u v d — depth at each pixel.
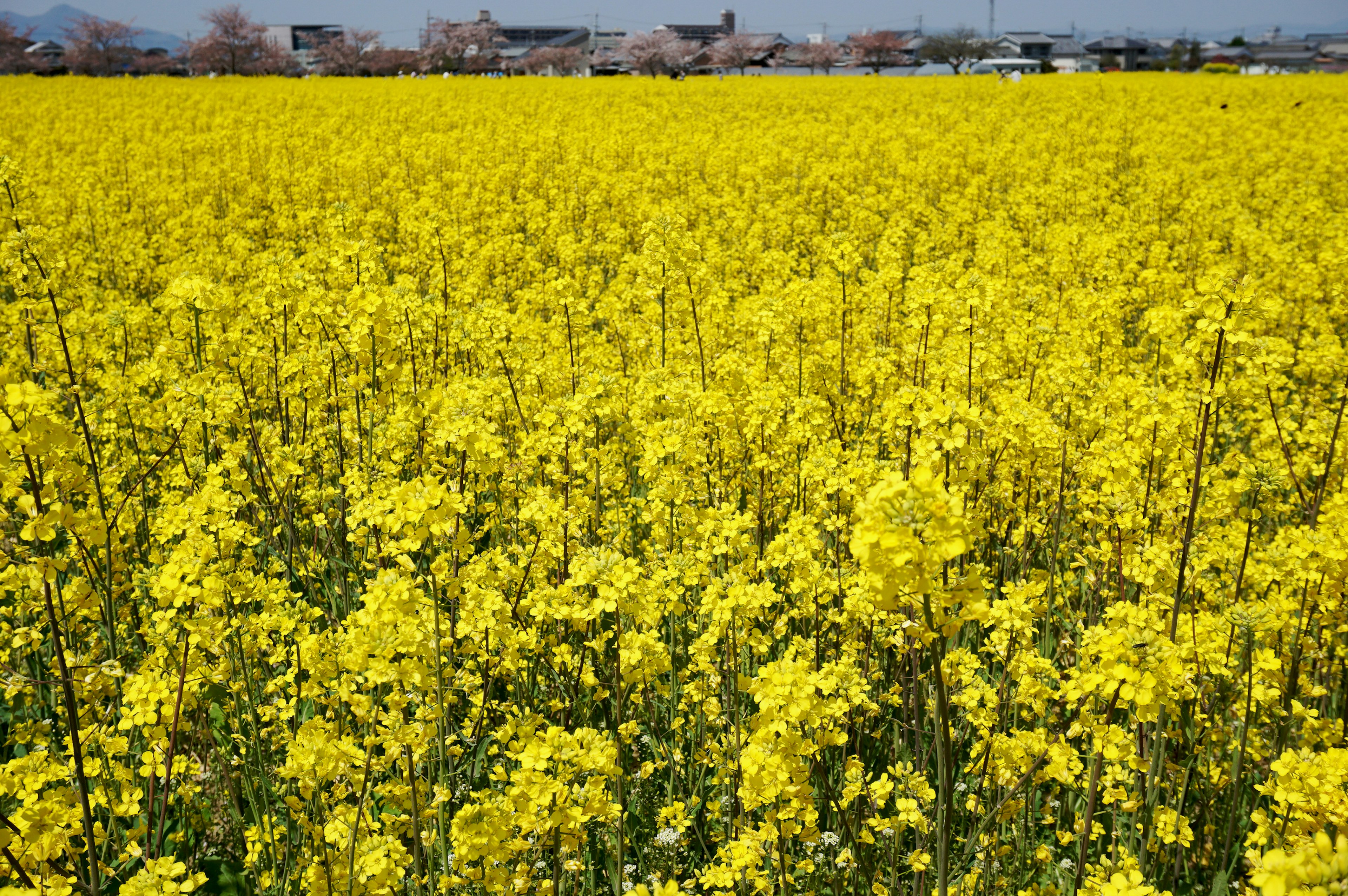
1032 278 12.91
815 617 5.00
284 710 4.50
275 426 7.44
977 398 7.21
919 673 4.96
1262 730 5.21
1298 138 26.97
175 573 3.70
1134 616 3.75
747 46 97.56
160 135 27.62
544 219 16.48
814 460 5.86
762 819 4.64
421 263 13.20
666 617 5.64
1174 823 4.06
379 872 3.65
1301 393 9.84
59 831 3.44
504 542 6.56
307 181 19.69
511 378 7.45
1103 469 5.64
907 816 3.86
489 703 4.89
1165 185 18.50
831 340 9.54
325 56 96.31
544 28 146.88
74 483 3.86
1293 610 4.92
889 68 106.88
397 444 6.39
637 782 4.96
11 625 5.55
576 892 4.18
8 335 6.40
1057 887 4.48
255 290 10.45
